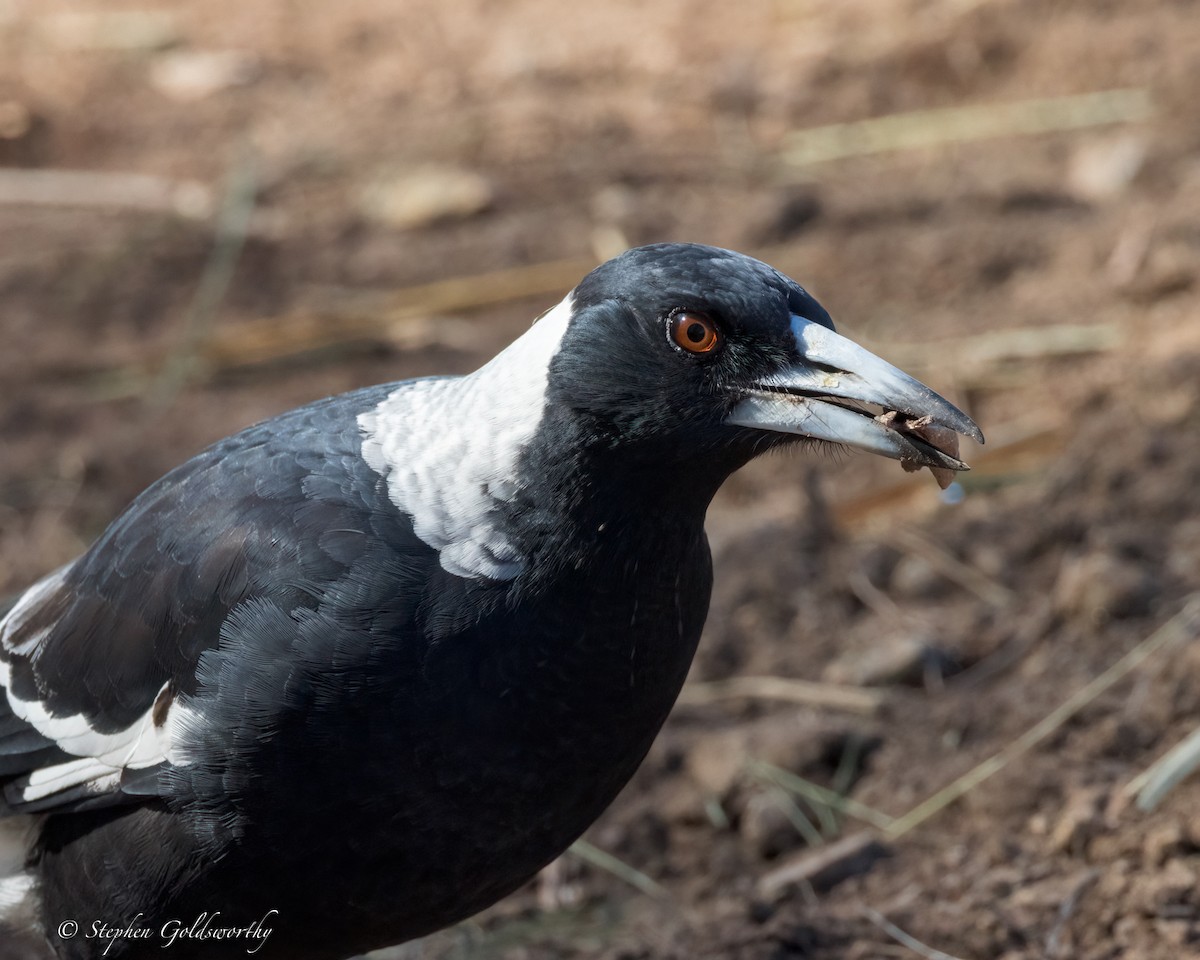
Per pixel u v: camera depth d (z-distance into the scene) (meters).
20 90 20.48
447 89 20.44
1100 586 11.56
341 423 8.00
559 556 7.36
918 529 12.86
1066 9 19.97
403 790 7.33
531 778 7.47
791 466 13.74
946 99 19.33
